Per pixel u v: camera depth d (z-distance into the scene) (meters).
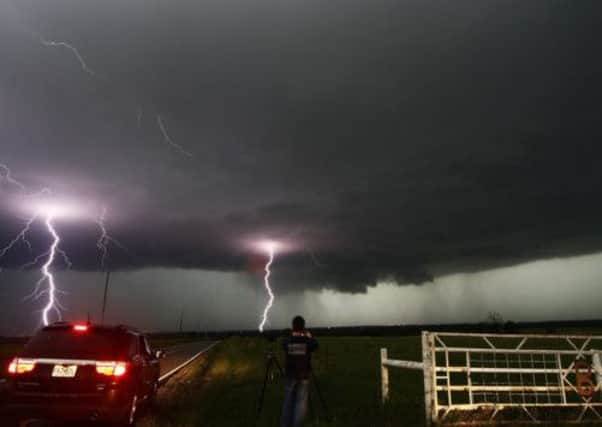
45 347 8.62
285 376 8.09
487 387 9.28
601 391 9.71
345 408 10.41
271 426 8.97
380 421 9.05
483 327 68.00
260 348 37.66
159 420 9.55
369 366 21.89
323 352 31.80
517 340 38.25
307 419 9.34
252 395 13.08
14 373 8.41
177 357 31.36
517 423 8.73
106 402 8.38
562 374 9.69
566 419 9.22
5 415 8.30
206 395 13.32
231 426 8.96
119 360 8.75
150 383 10.84
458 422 8.76
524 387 9.47
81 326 9.01
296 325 8.29
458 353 24.52
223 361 26.58
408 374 18.77
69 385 8.36
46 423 9.56
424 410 10.08
